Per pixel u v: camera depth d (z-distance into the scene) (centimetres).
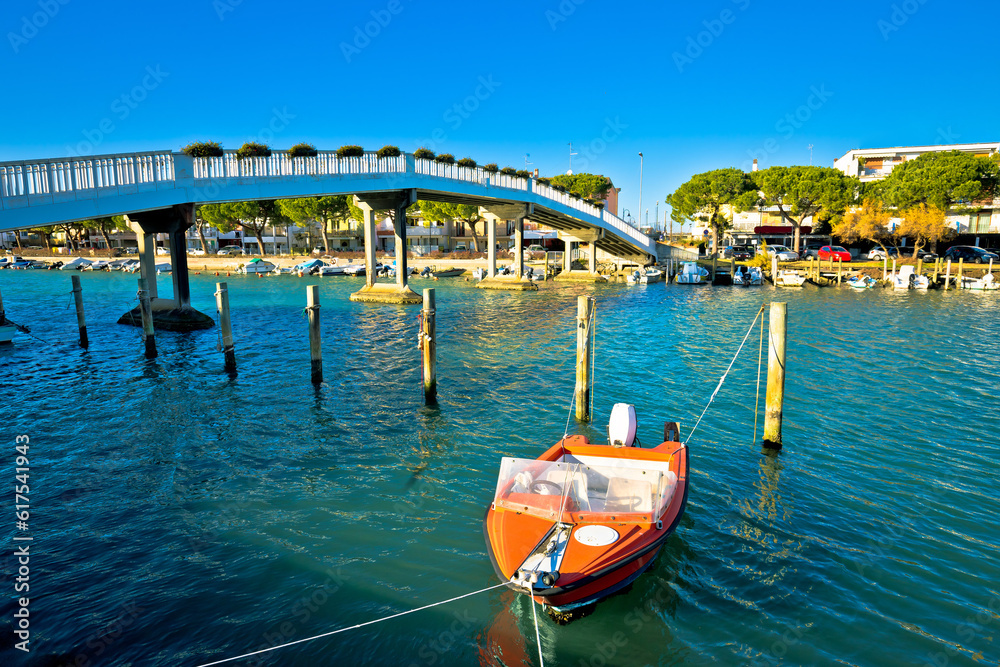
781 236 7331
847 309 3622
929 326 2961
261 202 7350
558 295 4706
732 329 2938
